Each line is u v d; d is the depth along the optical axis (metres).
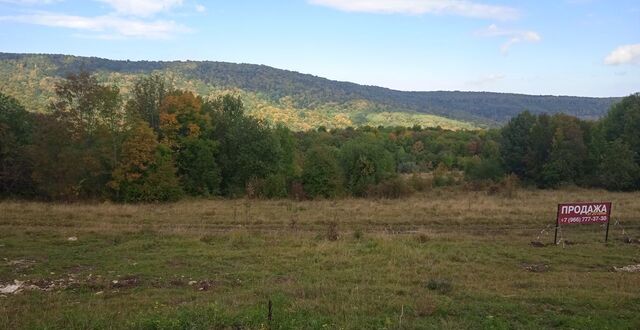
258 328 8.20
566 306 10.12
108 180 37.28
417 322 8.94
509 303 10.20
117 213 24.39
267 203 32.12
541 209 26.53
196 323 8.35
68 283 12.00
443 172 62.41
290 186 42.78
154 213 24.83
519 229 21.30
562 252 16.39
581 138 56.09
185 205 30.55
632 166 47.94
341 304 9.87
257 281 12.39
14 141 37.56
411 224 22.53
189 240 17.47
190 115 45.38
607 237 18.88
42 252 15.45
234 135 47.41
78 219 22.30
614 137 55.66
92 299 10.61
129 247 16.30
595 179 51.81
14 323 8.63
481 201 32.47
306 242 17.45
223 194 45.94
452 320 9.13
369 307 9.67
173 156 42.91
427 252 15.86
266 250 16.11
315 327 8.38
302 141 85.69
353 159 46.62
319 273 13.16
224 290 11.59
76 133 35.56
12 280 12.25
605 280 12.56
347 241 17.80
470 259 15.27
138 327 8.22
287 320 8.62
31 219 21.78
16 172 36.72
